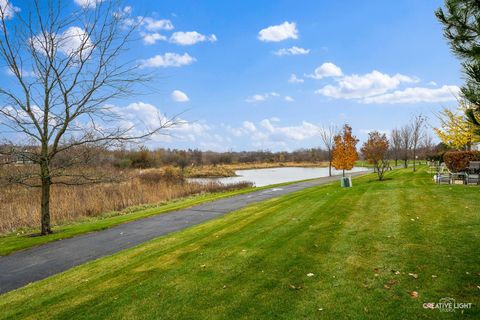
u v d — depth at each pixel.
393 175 25.97
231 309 4.88
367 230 8.53
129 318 4.84
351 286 5.32
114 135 11.89
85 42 10.59
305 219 10.53
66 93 10.70
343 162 30.70
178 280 6.14
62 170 11.41
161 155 60.06
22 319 5.12
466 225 8.27
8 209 15.70
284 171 64.81
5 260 8.52
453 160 19.72
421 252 6.61
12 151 10.41
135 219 13.29
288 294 5.23
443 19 5.14
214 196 20.31
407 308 4.54
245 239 8.65
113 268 7.23
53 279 6.86
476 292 4.87
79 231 11.30
